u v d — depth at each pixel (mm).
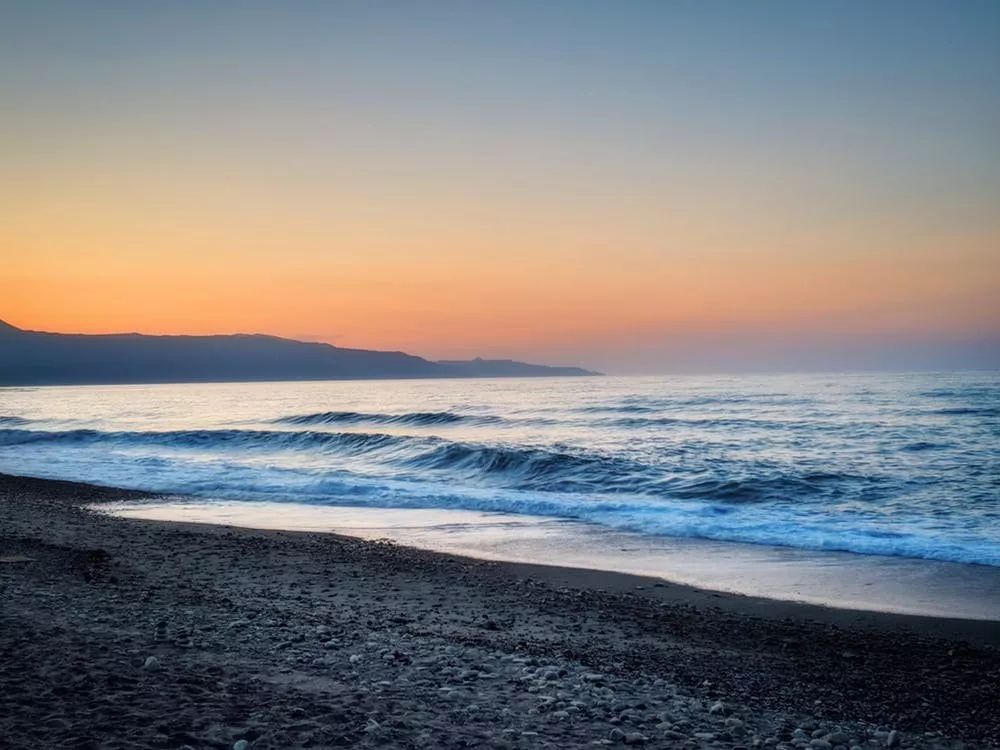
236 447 40812
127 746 4512
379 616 10516
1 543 13977
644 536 17781
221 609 9852
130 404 117312
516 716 6180
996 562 14750
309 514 21141
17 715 4871
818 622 11055
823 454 32906
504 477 27781
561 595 12375
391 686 6691
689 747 5828
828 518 19547
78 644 6934
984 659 9469
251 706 5551
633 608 11672
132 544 15344
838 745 6418
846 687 8438
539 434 46906
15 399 150750
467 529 18719
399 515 20969
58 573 11500
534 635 9969
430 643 8930
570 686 7367
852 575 13930
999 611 11570
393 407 86812
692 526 18500
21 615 8094
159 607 9539
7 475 29484
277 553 15156
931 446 34969
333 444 38812
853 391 94500
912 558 15297
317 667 7156
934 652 9750
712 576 13859
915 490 23453
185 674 6289
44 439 45906
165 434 44469
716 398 84688
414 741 5219
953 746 6750
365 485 25359
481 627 10242
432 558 15195
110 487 26422
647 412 64312
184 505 22703
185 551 14898
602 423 53938
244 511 21641
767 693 8086
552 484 25531
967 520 19047
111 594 10156
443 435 47406
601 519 19953
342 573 13547
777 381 162875
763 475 25734
